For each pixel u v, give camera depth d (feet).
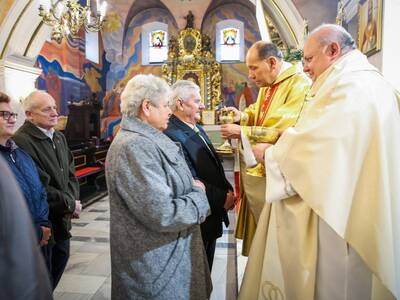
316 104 4.68
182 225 4.44
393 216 4.31
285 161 4.73
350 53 4.81
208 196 5.87
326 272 4.64
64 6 16.15
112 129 36.19
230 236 13.11
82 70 29.86
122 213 4.48
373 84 4.46
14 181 2.08
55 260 7.54
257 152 5.32
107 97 35.81
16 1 16.43
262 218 5.50
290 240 4.91
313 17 13.75
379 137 4.28
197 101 6.35
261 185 6.09
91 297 8.57
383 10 8.23
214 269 10.08
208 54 34.35
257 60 6.12
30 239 1.99
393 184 4.33
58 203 7.07
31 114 7.14
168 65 34.45
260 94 6.93
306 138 4.51
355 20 10.72
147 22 37.04
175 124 6.22
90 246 12.40
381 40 8.31
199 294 4.84
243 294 5.46
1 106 5.63
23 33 17.69
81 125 24.29
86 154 21.63
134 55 36.99
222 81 36.04
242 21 36.50
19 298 1.85
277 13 13.82
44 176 6.91
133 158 4.26
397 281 4.31
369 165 4.34
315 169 4.40
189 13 35.55
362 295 4.54
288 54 10.87
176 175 4.64
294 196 4.93
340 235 4.25
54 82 24.88
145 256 4.44
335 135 4.32
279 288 5.09
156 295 4.43
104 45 35.04
